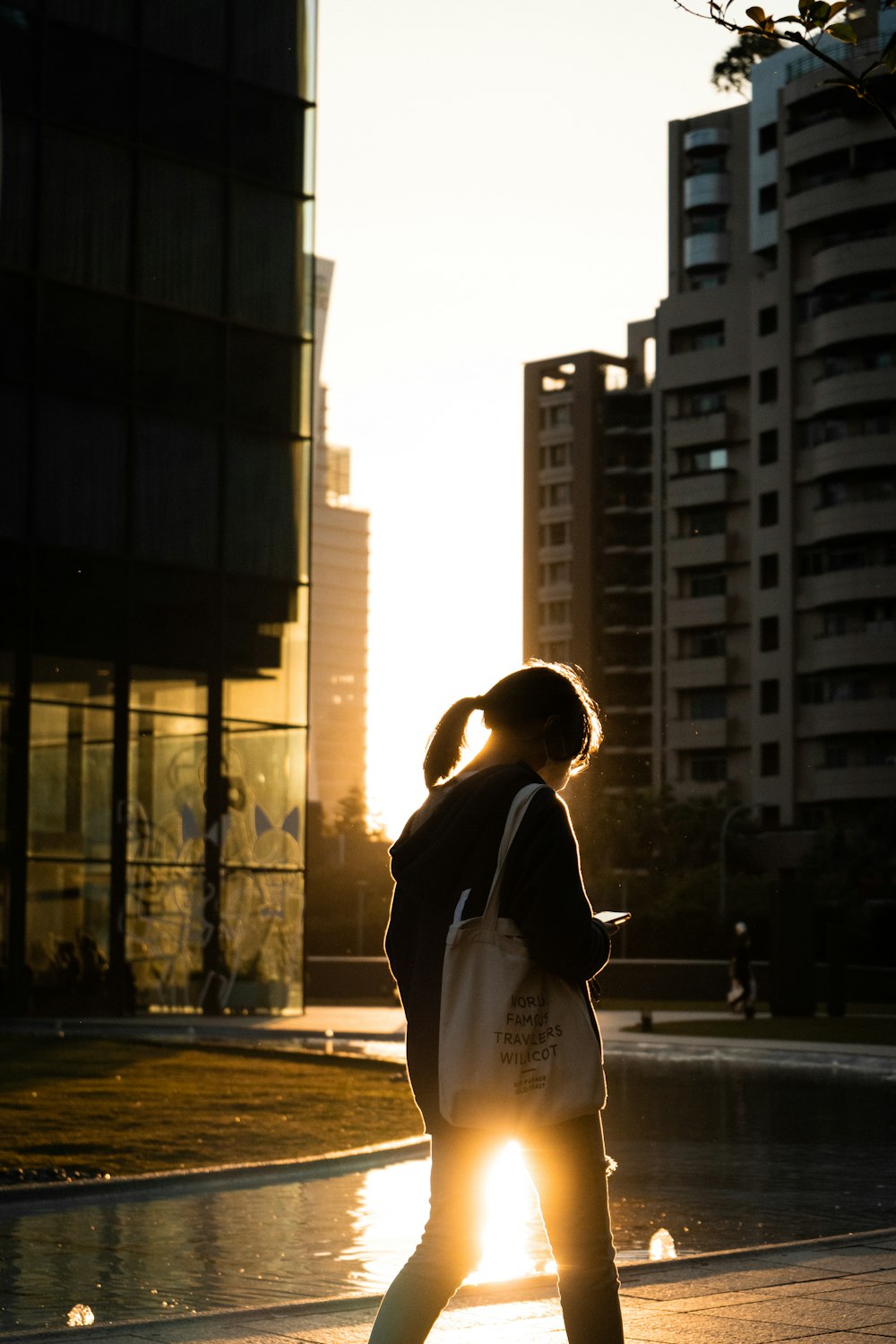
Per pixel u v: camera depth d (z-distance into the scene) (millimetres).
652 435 127125
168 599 33312
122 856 32094
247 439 34781
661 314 105062
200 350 34188
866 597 90062
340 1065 21188
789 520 94188
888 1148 14266
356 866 110062
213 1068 20125
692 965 49469
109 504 32719
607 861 95562
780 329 94875
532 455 130375
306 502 35500
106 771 32188
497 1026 3523
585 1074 3605
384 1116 15312
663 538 105188
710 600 101188
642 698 124688
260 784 34250
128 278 33344
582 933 3539
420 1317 3666
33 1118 14398
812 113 92625
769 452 96625
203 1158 12312
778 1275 6254
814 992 38062
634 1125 16219
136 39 33656
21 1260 8508
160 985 32406
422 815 3760
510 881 3572
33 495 31766
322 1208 10367
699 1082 21797
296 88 35938
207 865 33250
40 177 32281
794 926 38031
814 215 91625
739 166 105625
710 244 105250
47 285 32281
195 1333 5172
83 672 32031
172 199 34000
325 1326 5285
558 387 131750
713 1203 10836
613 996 50219
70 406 32375
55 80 32562
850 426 91688
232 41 35000
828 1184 11875
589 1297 3686
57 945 31297
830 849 84375
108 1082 17938
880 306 89375
